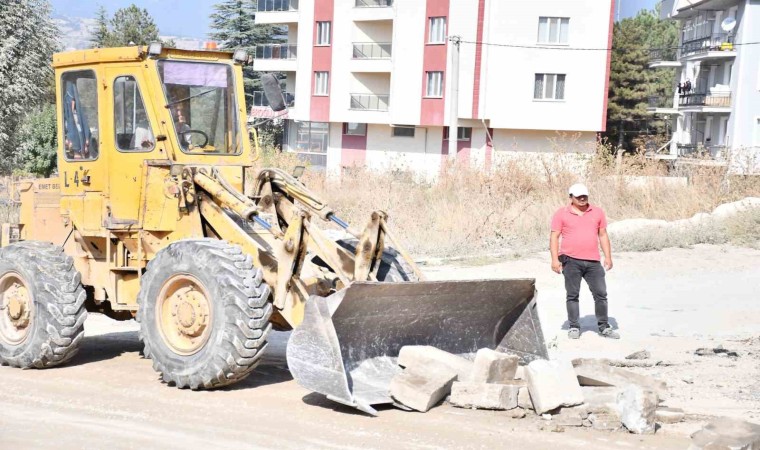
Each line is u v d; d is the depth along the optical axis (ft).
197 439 22.48
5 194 83.97
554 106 161.07
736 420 22.98
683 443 22.40
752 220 67.56
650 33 307.17
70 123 31.91
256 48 209.67
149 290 27.76
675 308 44.34
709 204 76.79
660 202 78.23
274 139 206.59
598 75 160.25
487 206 70.95
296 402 25.81
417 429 23.18
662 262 57.57
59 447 21.93
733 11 166.30
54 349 29.68
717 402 26.63
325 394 24.38
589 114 160.86
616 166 83.56
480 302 28.09
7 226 34.47
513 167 81.46
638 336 37.65
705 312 43.24
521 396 25.07
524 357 28.55
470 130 168.86
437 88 169.27
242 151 31.12
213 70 30.86
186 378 26.81
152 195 29.58
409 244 63.00
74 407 25.44
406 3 171.94
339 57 185.68
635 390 23.45
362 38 183.52
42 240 33.22
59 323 29.63
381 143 184.55
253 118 32.24
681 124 194.08
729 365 31.81
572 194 37.40
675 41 300.61
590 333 38.04
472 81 162.71
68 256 30.96
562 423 23.77
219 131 30.83
